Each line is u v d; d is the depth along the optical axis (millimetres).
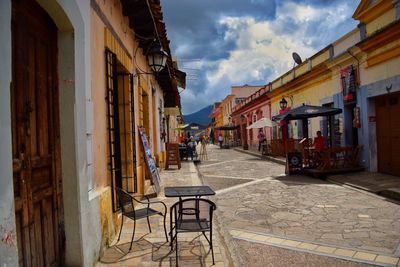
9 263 2332
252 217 7375
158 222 6566
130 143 7770
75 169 4027
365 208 7797
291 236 5977
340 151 12852
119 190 5344
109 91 5945
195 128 44375
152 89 13344
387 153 11758
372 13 11789
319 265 4684
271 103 26750
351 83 13125
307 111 13531
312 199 9000
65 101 4039
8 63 2432
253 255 5109
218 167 18484
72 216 4027
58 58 4051
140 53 9703
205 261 4629
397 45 10500
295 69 20578
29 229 3271
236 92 54250
